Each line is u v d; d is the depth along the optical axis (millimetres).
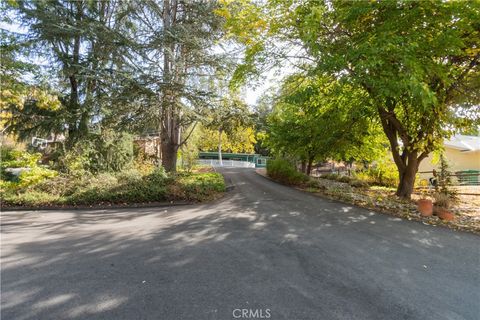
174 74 13672
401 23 7398
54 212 8547
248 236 5934
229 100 15266
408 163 11703
